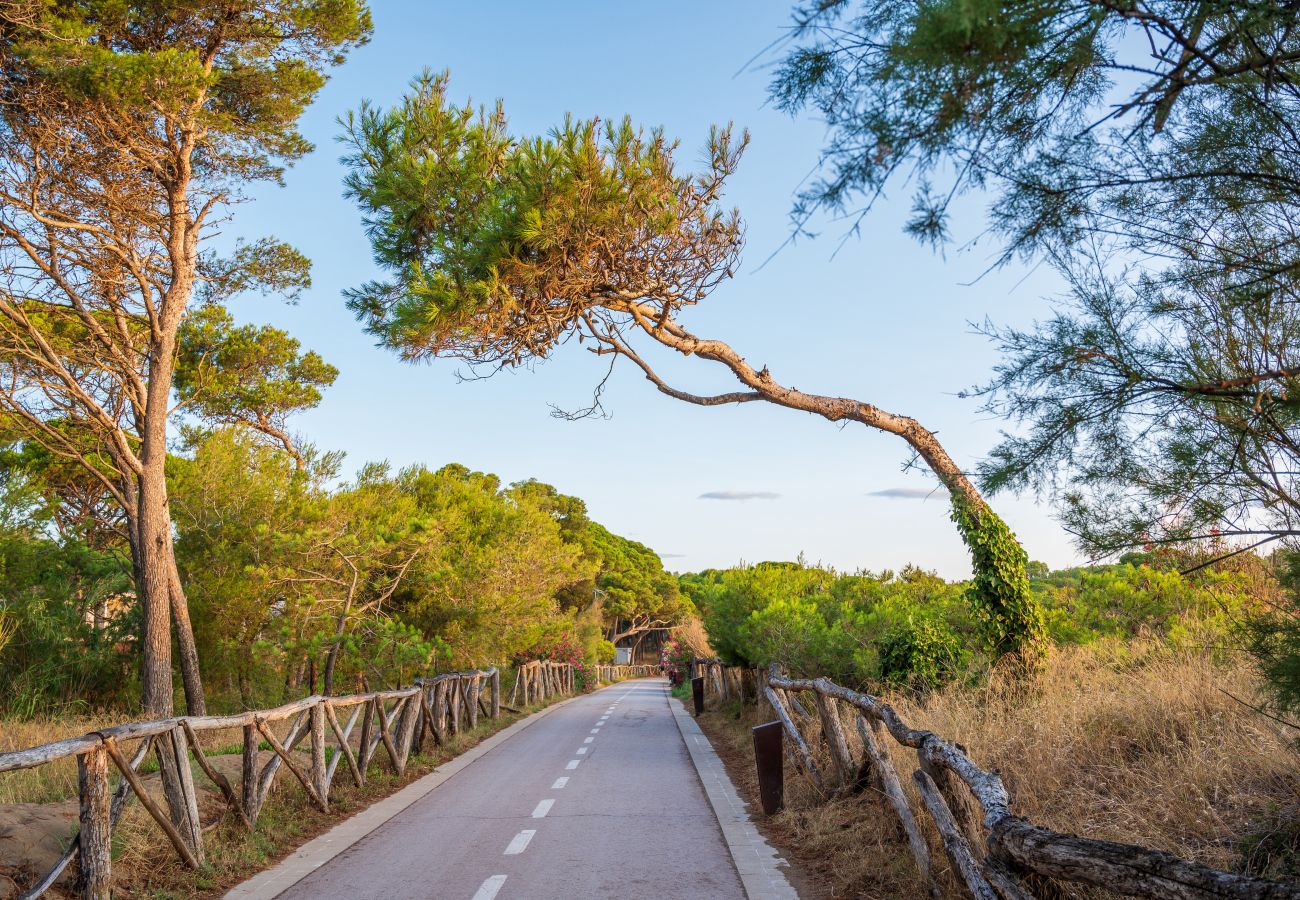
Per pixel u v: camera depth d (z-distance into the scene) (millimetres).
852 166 2320
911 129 2303
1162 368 3010
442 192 11969
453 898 5871
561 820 8625
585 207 10781
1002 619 10766
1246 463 3111
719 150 11898
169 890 5973
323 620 17031
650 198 11297
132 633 18312
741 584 19516
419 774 12320
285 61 16688
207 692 19172
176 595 16750
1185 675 6883
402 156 11750
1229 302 3012
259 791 7984
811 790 8672
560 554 27828
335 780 10781
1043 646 10633
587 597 58781
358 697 10758
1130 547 3211
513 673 30188
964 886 4898
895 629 12719
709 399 12672
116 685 17938
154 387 16688
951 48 2158
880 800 7039
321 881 6406
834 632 13688
